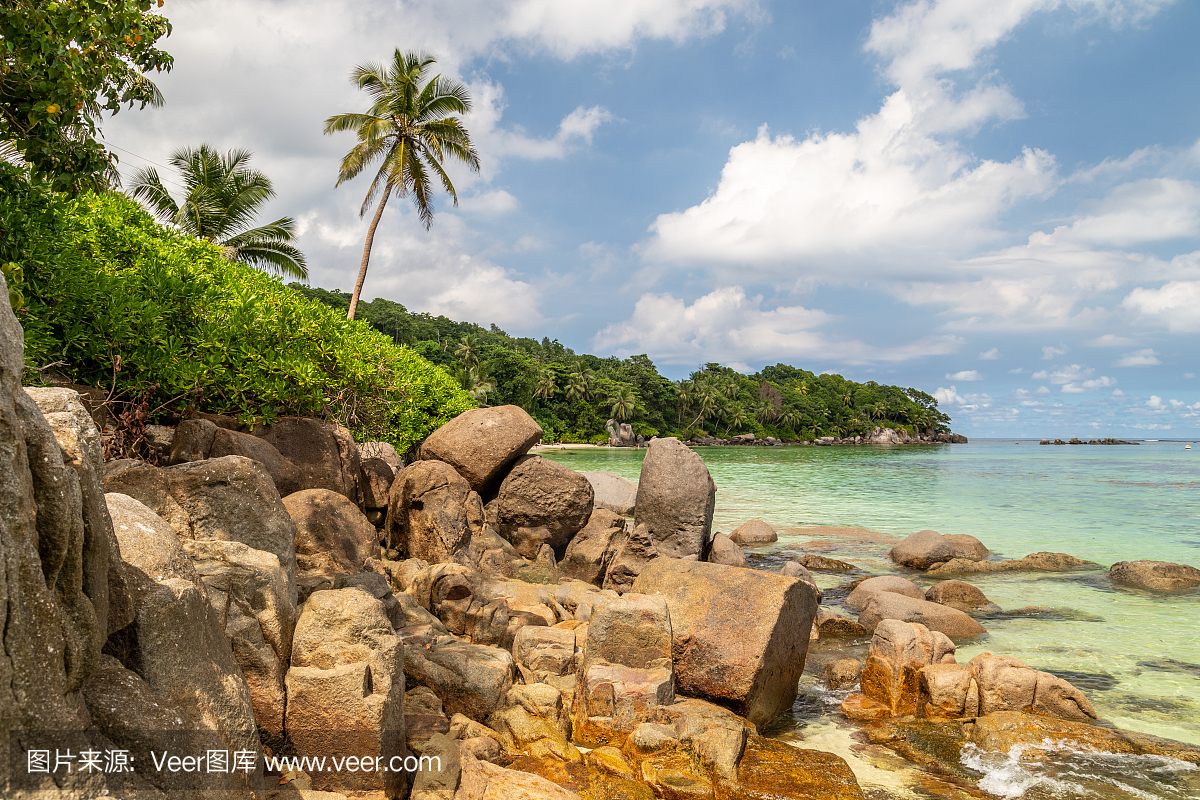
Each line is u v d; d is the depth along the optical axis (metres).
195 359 10.84
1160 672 9.24
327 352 13.04
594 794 5.65
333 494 9.80
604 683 6.93
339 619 5.17
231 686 4.27
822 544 18.78
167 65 8.59
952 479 43.69
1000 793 6.17
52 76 6.64
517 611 9.63
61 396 3.99
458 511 11.47
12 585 2.78
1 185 8.39
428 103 27.83
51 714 2.90
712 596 7.88
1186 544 19.39
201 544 5.27
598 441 99.75
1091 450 121.44
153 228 12.92
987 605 12.34
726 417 126.56
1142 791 6.20
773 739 7.14
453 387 18.56
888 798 6.09
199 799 3.56
